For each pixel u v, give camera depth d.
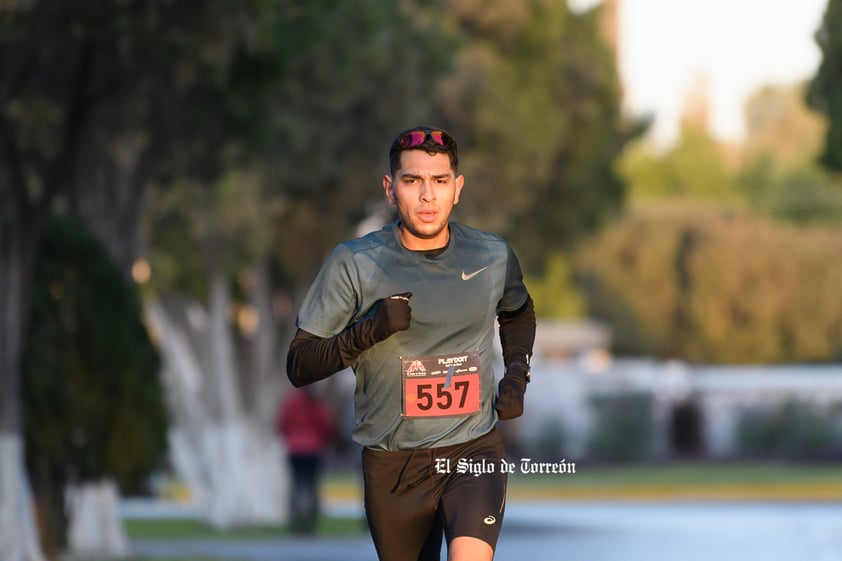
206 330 71.50
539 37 85.25
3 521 37.28
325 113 61.53
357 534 61.38
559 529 63.41
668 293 198.12
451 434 16.62
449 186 16.27
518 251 94.88
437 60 66.00
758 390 132.12
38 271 40.03
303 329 16.59
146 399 41.59
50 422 40.03
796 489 96.50
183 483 114.12
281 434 60.38
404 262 16.52
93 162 51.12
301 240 73.94
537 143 83.38
